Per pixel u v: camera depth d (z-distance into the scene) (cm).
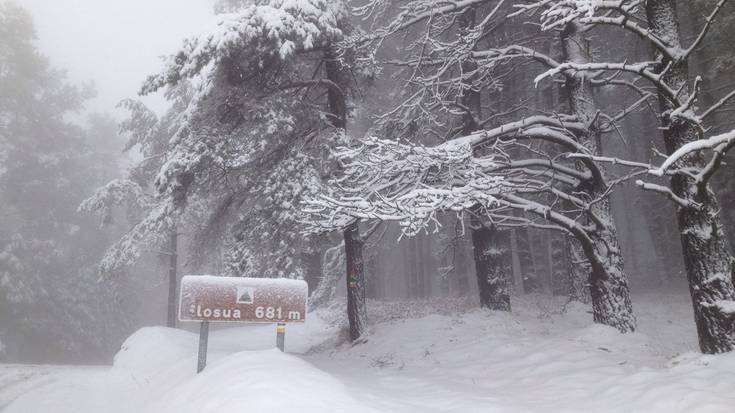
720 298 823
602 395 718
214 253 1784
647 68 962
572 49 1205
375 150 1060
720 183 1938
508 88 2016
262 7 1236
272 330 2098
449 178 1009
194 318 755
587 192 1184
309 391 563
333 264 2103
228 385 605
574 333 1092
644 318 1556
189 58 1187
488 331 1266
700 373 716
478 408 690
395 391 833
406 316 1603
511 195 1123
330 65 1503
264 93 1366
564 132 1197
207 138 1267
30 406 895
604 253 1107
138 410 805
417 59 1387
